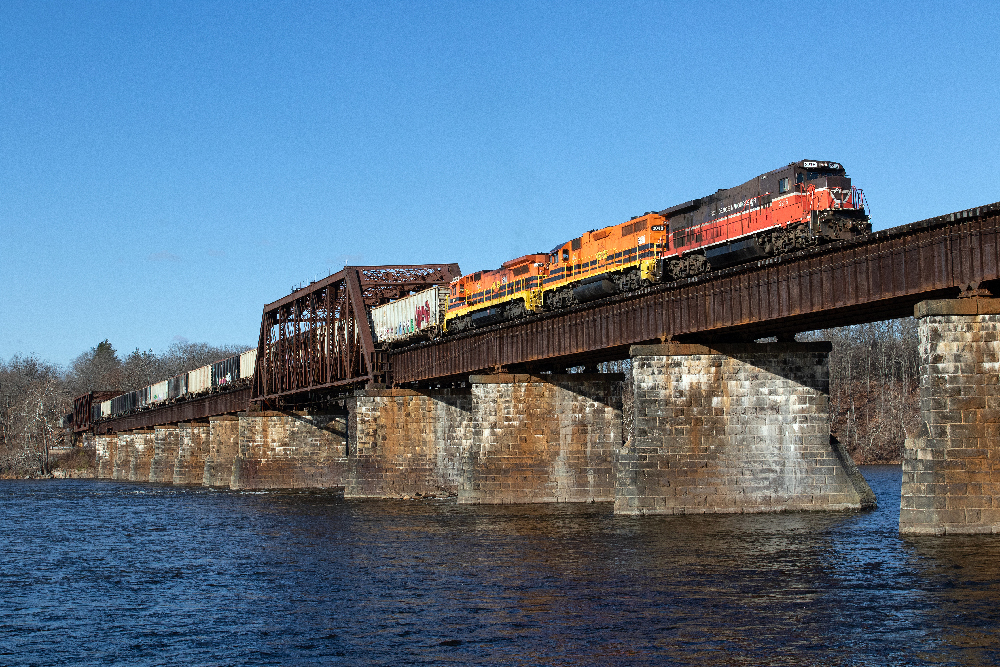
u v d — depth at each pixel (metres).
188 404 140.25
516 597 35.00
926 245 41.25
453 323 84.12
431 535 53.97
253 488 108.44
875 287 43.41
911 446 41.31
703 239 59.19
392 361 88.44
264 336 111.00
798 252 46.66
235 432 124.12
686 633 29.05
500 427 70.00
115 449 192.38
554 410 70.44
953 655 26.03
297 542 54.47
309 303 101.19
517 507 67.38
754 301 49.69
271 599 36.91
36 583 42.69
